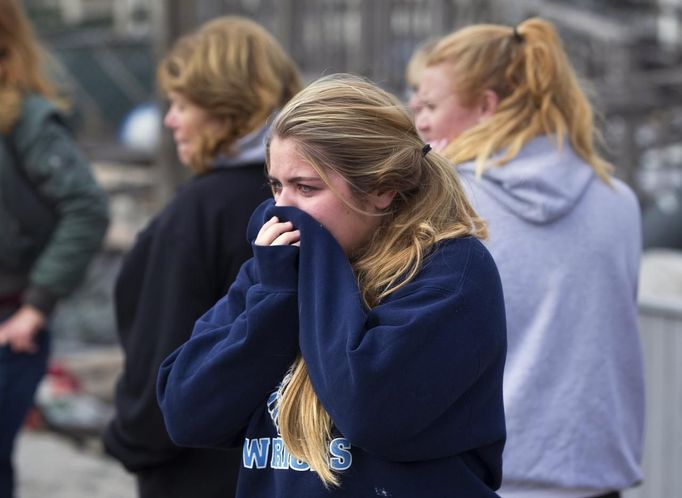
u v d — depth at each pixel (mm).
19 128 11383
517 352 7301
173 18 19625
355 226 5645
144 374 7926
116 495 15375
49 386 20188
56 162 11453
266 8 23688
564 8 25656
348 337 5246
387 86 21594
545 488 7312
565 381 7324
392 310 5340
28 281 11680
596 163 7770
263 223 5871
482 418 5523
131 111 32406
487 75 7809
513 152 7434
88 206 11570
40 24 38656
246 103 8250
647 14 28422
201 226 7914
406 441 5281
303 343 5426
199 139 8258
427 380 5215
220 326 5875
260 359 5570
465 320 5340
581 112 7762
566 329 7336
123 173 31047
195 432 5707
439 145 8047
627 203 7797
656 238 21438
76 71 32375
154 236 8055
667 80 24344
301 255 5520
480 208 7344
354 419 5188
